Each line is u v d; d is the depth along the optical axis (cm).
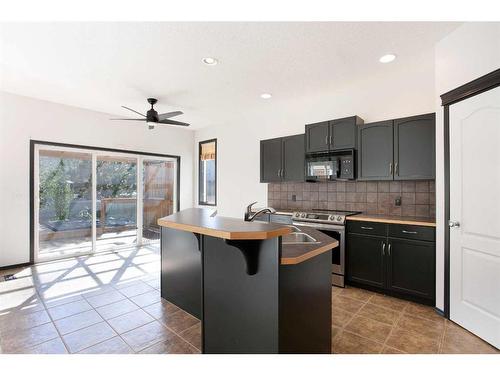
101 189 489
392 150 306
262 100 420
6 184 383
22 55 270
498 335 194
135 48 257
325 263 178
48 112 419
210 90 374
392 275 284
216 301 180
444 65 242
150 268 389
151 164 562
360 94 362
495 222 196
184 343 205
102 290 308
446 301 240
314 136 373
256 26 223
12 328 225
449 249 237
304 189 430
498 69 190
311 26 224
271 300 146
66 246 448
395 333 217
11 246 386
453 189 232
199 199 627
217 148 578
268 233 137
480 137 207
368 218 304
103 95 392
